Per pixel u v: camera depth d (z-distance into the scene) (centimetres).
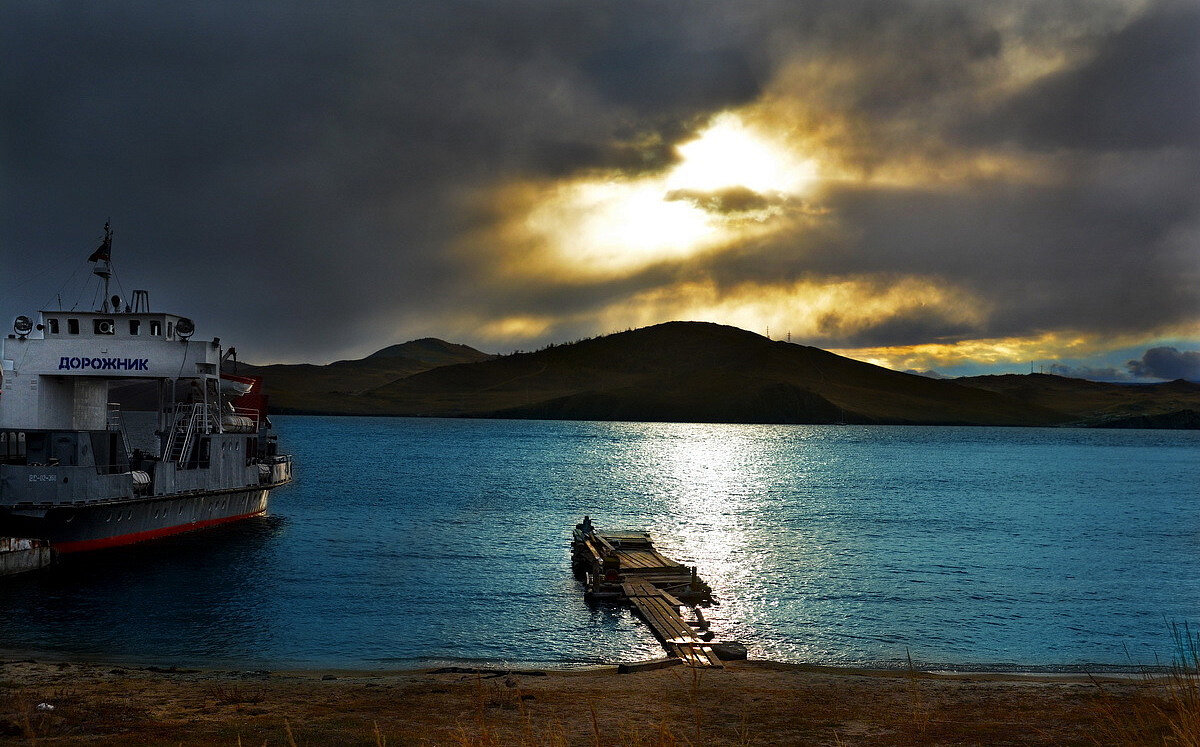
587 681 2659
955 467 17775
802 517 8031
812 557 5597
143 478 5012
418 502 8562
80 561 4684
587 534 5262
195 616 3691
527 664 3064
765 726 2073
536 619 3747
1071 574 5084
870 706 2311
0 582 4134
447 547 5697
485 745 1616
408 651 3216
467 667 2958
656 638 3438
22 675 2584
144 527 5178
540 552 5591
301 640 3341
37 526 4466
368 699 2328
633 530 6788
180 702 2264
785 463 17888
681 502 9306
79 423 5641
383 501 8581
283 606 3897
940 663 3175
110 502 4656
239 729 1981
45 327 5384
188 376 5528
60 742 1856
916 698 2205
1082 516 8488
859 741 1928
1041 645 3469
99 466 4759
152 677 2622
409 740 1877
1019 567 5309
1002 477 14812
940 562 5462
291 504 8119
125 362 5425
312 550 5409
